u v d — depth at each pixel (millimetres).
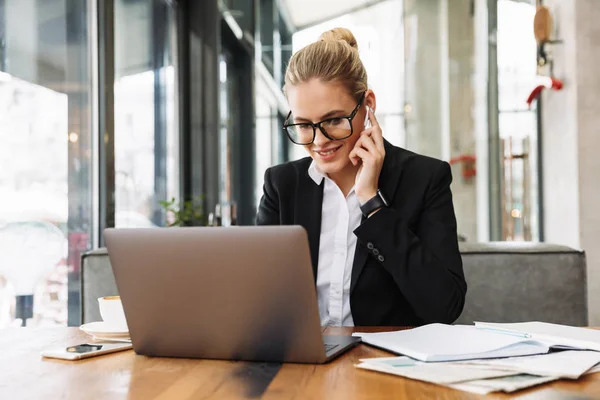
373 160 1492
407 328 1327
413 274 1414
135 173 3848
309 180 1729
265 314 984
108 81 3342
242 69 5309
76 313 3006
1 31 2492
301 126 1537
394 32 4926
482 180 4777
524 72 4711
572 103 4090
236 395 820
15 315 2559
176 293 1024
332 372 924
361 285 1565
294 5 5230
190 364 1009
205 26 4887
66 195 2977
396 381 864
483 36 4785
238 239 971
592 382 849
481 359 955
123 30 3689
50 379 924
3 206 2502
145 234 1023
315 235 1675
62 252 2920
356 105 1527
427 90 4871
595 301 4008
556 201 4391
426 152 4871
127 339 1229
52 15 2857
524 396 787
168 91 4516
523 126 4727
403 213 1579
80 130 3131
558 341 1035
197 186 4848
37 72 2730
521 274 2041
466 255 2070
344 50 1516
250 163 5312
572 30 4082
